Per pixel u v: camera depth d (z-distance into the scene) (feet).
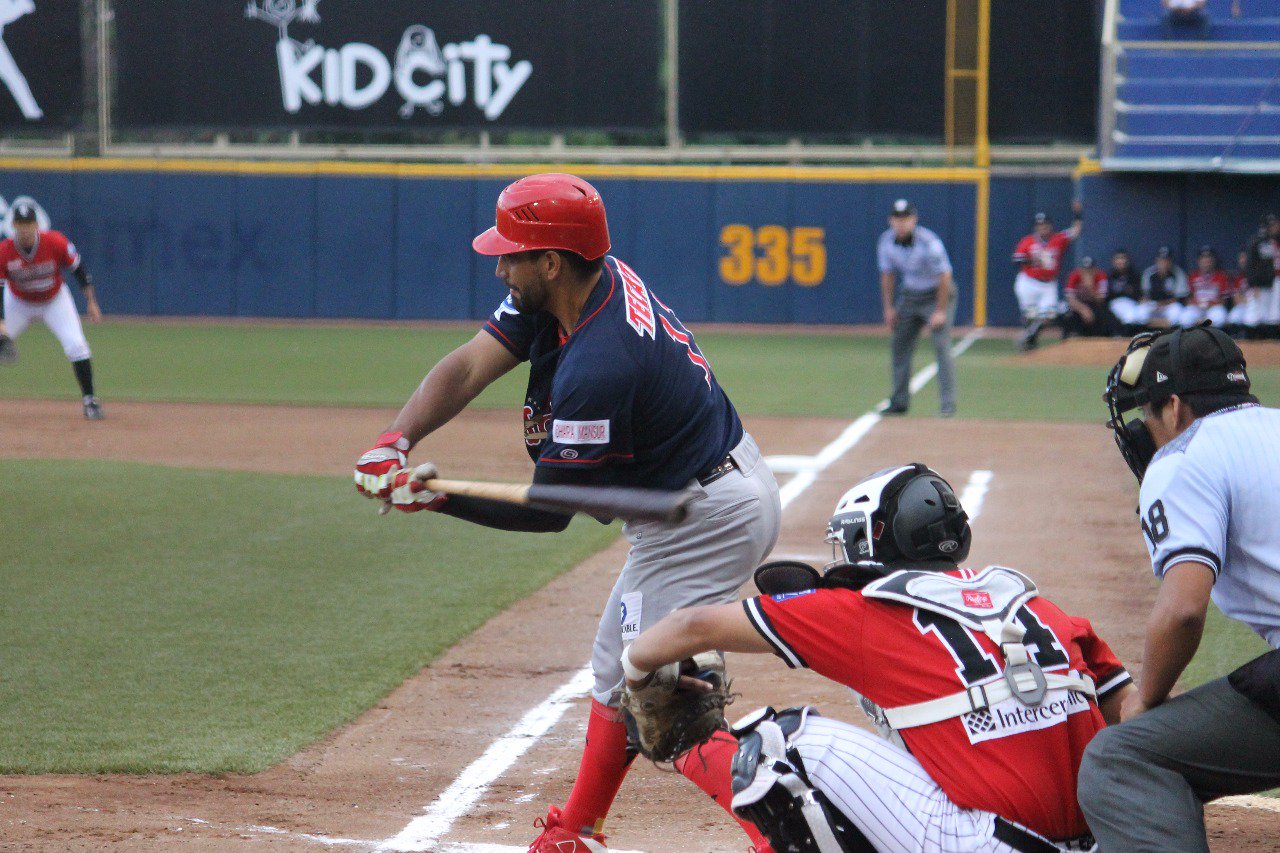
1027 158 308.19
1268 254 252.42
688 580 42.75
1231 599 36.29
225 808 51.19
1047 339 291.58
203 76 307.78
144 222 318.65
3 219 319.47
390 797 52.85
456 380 44.83
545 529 43.37
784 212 307.17
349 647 73.56
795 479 125.70
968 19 295.28
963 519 37.22
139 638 74.38
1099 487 122.72
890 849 35.63
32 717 61.36
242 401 182.60
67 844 46.91
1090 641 38.01
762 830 36.88
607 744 43.91
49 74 313.32
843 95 299.58
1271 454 35.27
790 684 69.26
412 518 109.09
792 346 271.28
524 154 312.91
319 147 315.99
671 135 307.99
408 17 304.50
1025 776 34.94
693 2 299.17
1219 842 48.21
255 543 98.43
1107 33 279.69
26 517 105.50
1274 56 286.46
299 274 318.86
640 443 41.73
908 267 167.63
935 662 35.27
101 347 256.52
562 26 302.25
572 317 41.70
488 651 73.97
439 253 315.58
